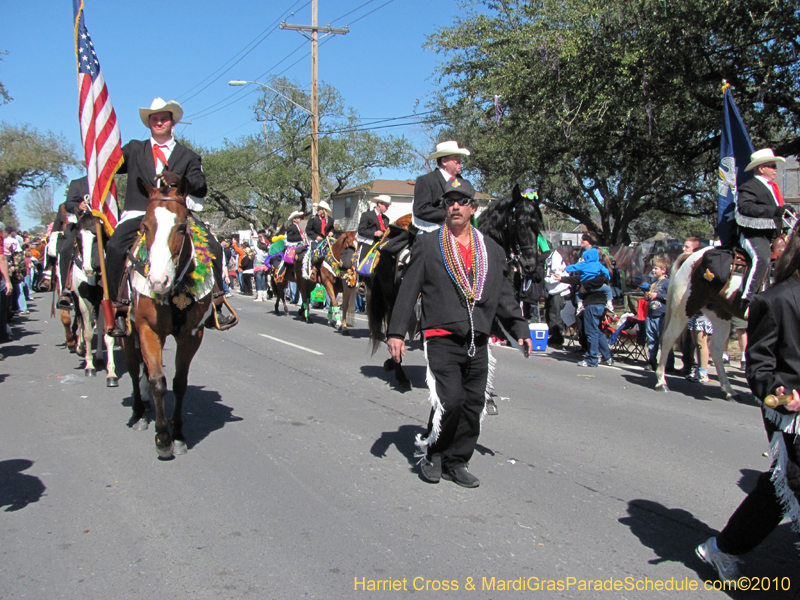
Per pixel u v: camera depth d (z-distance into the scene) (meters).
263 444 5.30
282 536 3.64
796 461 2.76
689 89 13.16
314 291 15.16
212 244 5.52
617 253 17.58
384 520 3.88
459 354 4.27
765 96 13.39
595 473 4.73
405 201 46.19
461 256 4.25
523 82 15.11
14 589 3.06
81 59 5.82
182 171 5.41
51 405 6.53
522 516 3.96
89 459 4.90
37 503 4.07
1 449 5.12
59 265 8.28
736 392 7.62
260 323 13.89
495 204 6.83
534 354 10.34
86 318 7.86
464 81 20.78
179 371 5.01
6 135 45.72
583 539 3.67
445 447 4.44
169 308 4.67
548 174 20.70
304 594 3.05
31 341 11.02
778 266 2.89
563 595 3.09
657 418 6.31
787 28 11.73
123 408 6.43
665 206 24.97
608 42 13.45
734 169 6.88
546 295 11.59
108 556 3.40
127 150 5.48
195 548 3.49
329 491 4.32
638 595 3.11
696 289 6.97
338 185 42.28
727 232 6.82
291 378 7.94
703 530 3.81
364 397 6.99
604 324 9.83
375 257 7.72
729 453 5.24
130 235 5.20
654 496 4.32
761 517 3.03
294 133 41.75
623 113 14.01
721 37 12.62
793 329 2.76
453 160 6.18
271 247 16.67
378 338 7.44
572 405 6.80
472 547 3.55
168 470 4.68
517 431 5.77
